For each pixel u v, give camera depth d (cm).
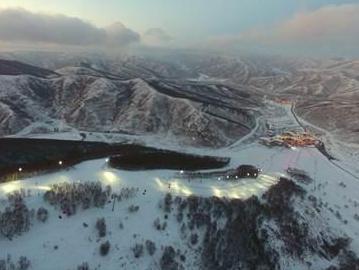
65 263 8019
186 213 9644
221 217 9781
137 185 10581
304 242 10219
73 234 8644
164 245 8812
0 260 7662
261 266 9069
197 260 8738
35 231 8556
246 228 9675
